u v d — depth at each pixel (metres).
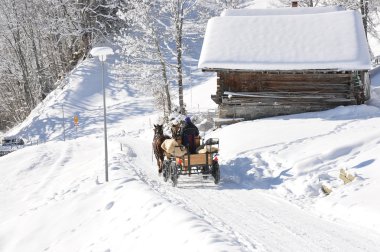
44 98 65.56
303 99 27.89
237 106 28.55
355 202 12.12
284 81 28.06
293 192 14.49
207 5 41.34
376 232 10.52
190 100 51.38
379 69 42.19
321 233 10.55
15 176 24.14
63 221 14.91
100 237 12.88
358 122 22.09
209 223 11.11
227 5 45.09
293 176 15.64
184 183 16.56
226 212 12.42
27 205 18.73
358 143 17.59
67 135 49.78
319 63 26.83
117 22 67.06
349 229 10.84
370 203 11.77
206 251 8.84
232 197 14.19
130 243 11.42
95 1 66.56
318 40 28.48
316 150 17.66
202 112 40.09
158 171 19.02
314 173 15.57
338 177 14.72
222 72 28.41
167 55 63.88
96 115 54.16
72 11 66.94
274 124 23.70
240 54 28.25
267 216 12.01
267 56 27.92
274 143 19.94
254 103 28.30
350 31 28.70
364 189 12.93
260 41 29.14
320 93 27.75
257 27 30.30
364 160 15.81
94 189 16.55
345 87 27.52
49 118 54.53
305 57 27.44
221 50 28.67
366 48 27.75
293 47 28.33
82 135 48.75
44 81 67.81
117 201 14.70
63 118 53.53
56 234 14.36
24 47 68.06
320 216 12.05
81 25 66.75
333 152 16.98
